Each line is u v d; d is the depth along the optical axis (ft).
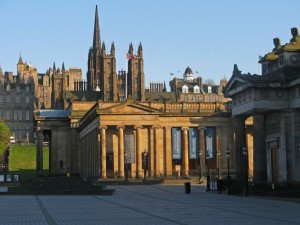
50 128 557.74
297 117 258.37
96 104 462.60
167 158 467.93
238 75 270.87
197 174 467.11
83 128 527.40
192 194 266.36
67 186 284.41
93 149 469.57
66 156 554.05
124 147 435.94
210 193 275.18
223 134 476.95
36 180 357.41
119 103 456.04
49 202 211.00
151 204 194.90
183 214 151.33
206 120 475.72
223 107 490.08
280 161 264.72
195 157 469.16
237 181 272.10
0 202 212.43
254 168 263.49
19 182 395.55
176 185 372.17
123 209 170.91
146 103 484.74
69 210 168.96
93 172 469.16
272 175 278.05
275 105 260.21
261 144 262.67
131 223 127.65
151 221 131.95
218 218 139.23
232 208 173.78
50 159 565.12
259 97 260.01
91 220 135.85
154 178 428.56
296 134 257.34
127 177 402.52
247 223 126.41
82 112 553.64
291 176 259.19
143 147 456.86
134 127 437.17
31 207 184.03
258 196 234.79
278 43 296.51
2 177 395.96
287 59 266.57
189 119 473.67
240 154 282.56
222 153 474.08
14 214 156.56
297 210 165.27
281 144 263.70
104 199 229.86
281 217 142.10
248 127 465.88
